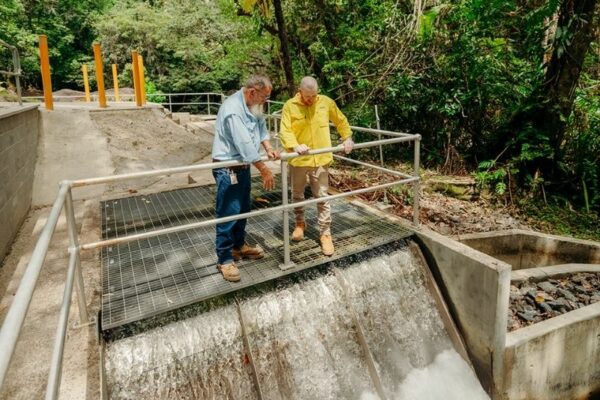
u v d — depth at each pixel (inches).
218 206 136.3
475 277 157.9
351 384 149.0
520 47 348.5
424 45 337.1
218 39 806.5
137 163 281.1
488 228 258.4
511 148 318.7
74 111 333.7
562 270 211.6
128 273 145.0
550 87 299.0
